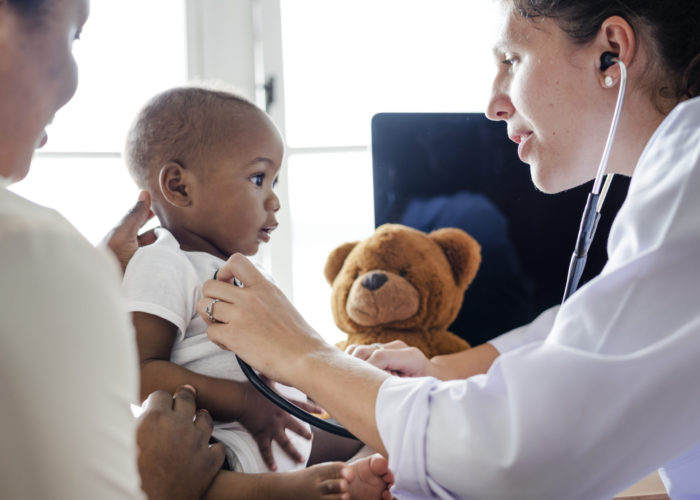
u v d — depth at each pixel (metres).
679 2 0.67
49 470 0.33
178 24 1.52
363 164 1.62
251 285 0.78
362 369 0.69
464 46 1.67
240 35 1.51
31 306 0.34
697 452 0.68
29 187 1.45
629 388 0.52
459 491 0.58
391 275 1.28
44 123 0.51
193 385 0.81
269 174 1.00
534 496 0.55
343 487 0.74
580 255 0.85
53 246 0.36
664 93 0.70
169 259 0.88
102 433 0.35
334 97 1.61
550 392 0.53
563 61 0.72
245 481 0.76
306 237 1.60
